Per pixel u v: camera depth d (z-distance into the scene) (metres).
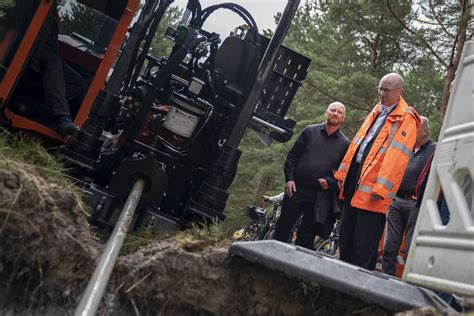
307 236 7.23
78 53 7.16
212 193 6.21
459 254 3.90
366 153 6.15
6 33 6.39
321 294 4.27
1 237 4.01
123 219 5.07
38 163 5.06
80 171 6.14
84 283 4.17
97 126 6.02
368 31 19.00
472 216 3.92
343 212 6.31
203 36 6.46
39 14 6.46
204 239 4.69
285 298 4.30
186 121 6.48
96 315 4.18
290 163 7.23
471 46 4.38
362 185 6.02
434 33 17.41
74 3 7.02
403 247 7.37
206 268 4.37
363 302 4.15
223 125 6.60
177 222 6.09
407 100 18.03
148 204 5.98
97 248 4.39
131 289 4.28
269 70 6.38
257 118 6.97
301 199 7.16
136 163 5.94
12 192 4.05
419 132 6.99
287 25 6.41
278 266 4.12
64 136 6.61
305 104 19.98
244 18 6.75
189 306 4.35
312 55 20.55
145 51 6.47
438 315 3.71
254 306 4.32
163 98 6.45
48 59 6.65
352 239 6.22
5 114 6.42
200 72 6.68
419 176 6.99
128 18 6.71
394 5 17.91
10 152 4.82
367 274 4.16
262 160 23.81
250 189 24.34
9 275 4.05
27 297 4.08
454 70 15.80
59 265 4.12
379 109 6.24
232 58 6.61
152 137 6.50
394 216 7.14
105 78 6.68
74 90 6.91
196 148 6.60
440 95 18.34
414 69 19.22
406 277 4.34
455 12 16.83
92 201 5.86
